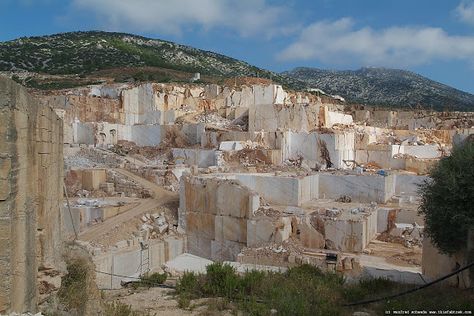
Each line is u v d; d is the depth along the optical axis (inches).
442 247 673.6
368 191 1269.7
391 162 1632.6
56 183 541.0
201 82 3457.2
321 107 1857.8
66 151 1792.6
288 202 1219.2
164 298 655.8
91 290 542.3
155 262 1089.4
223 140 1802.4
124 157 1781.5
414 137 1977.1
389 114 2787.9
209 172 1409.9
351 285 677.3
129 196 1462.8
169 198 1384.1
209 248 1182.3
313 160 1633.9
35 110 404.8
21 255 335.0
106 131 1994.3
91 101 2169.0
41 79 3602.4
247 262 945.5
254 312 545.3
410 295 595.5
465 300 546.6
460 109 5693.9
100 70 4202.8
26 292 349.7
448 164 671.1
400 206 1207.6
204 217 1195.3
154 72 4138.8
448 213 633.6
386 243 1091.3
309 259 926.4
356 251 1021.8
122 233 1141.7
